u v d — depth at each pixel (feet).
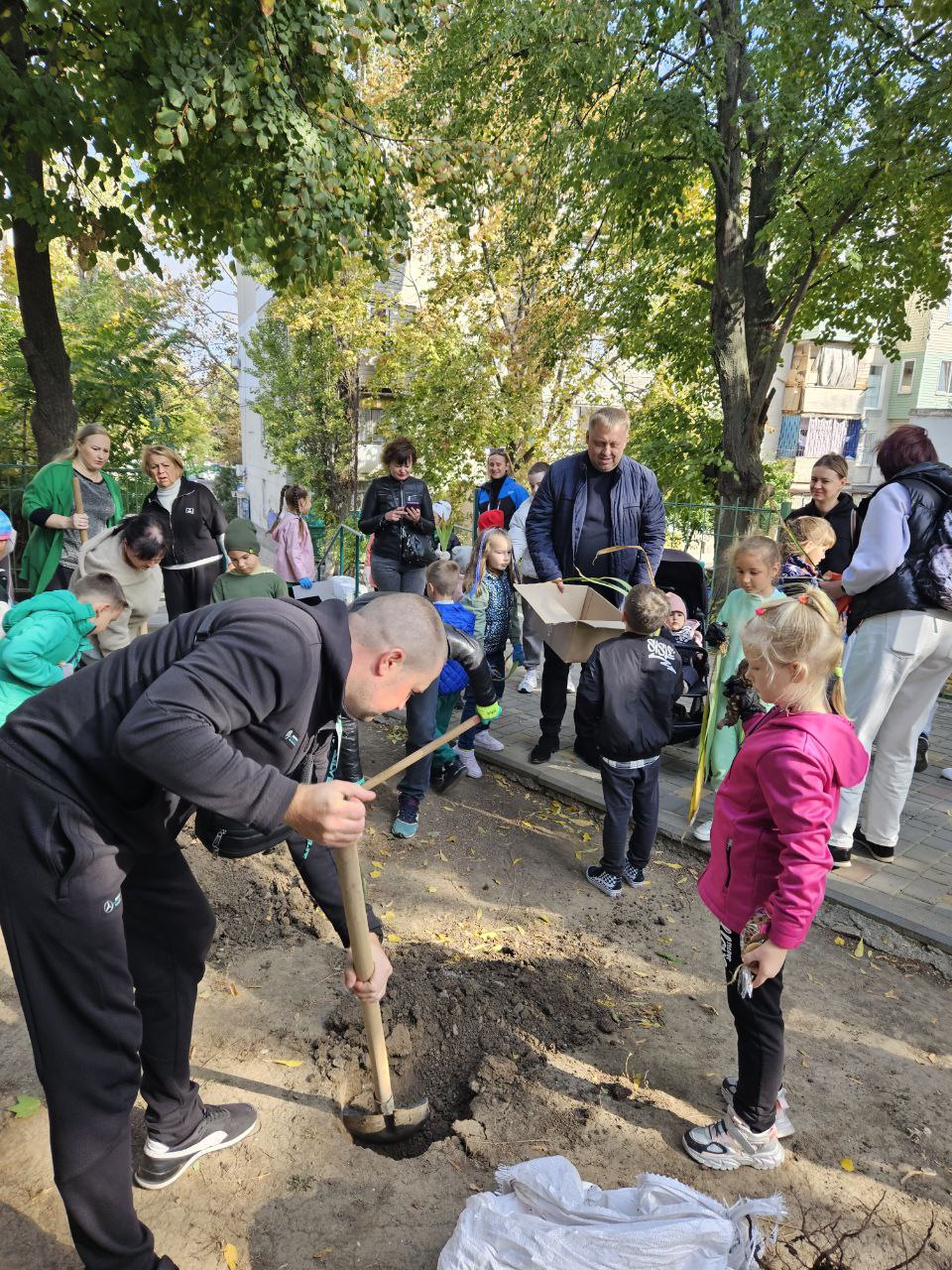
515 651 21.13
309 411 55.67
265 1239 6.38
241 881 11.44
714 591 27.30
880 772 12.54
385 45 17.61
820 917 11.44
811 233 30.35
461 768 14.96
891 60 28.14
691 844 13.19
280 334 55.93
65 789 5.07
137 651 5.27
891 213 30.17
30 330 21.54
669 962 10.24
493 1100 7.85
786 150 30.68
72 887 5.07
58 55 16.97
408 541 20.17
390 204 19.76
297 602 5.37
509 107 33.27
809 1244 6.51
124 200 19.74
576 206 35.60
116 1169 5.43
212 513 18.29
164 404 32.89
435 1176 7.04
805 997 9.74
